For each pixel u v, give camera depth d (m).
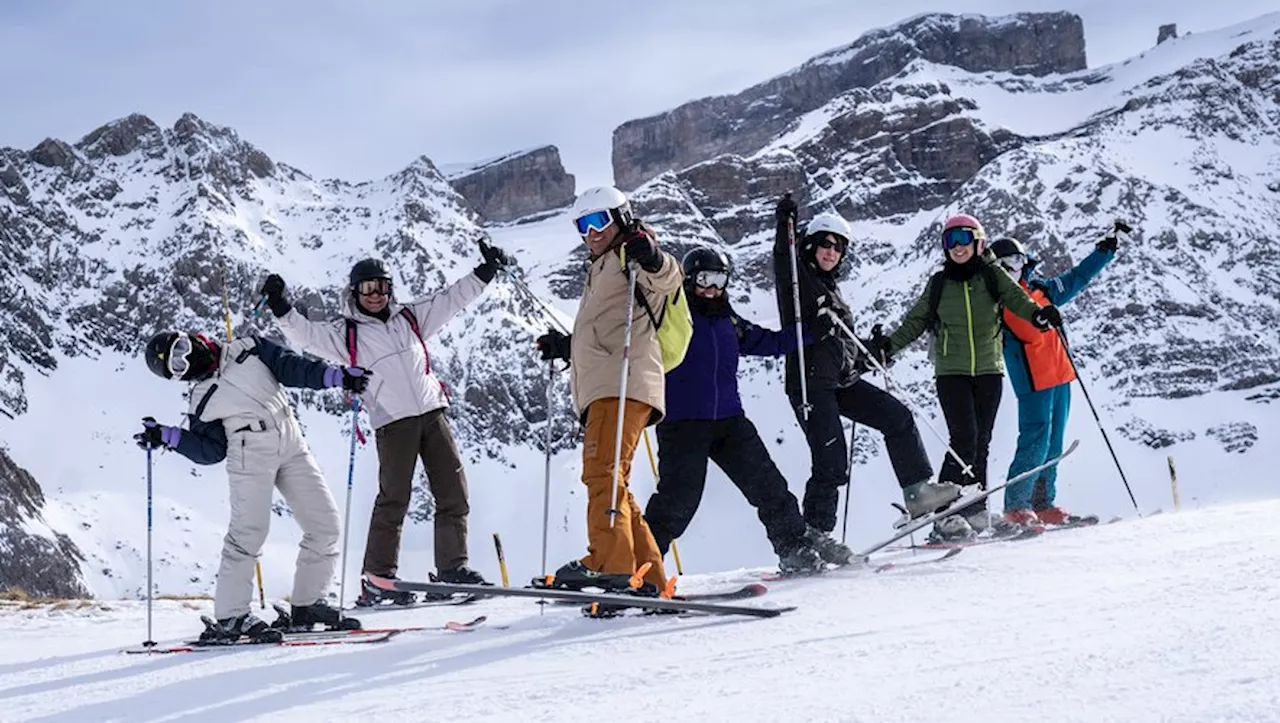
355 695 5.05
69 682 6.06
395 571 9.27
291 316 8.80
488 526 132.50
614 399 6.52
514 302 163.12
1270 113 195.00
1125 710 3.37
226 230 167.50
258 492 7.01
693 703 4.26
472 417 147.50
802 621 5.94
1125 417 133.38
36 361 145.88
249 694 5.27
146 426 7.12
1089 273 10.98
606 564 6.50
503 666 5.44
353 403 9.02
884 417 8.81
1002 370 10.00
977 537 9.76
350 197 188.75
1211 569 6.12
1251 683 3.47
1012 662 4.27
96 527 115.88
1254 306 149.88
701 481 7.41
